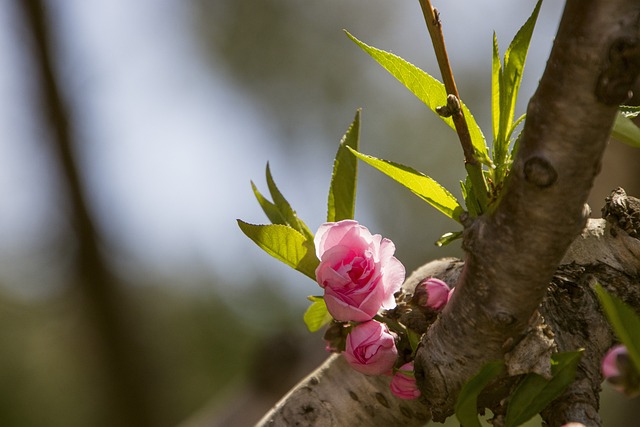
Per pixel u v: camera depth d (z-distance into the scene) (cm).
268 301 432
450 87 99
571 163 94
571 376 98
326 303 102
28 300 451
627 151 137
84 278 364
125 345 364
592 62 92
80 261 365
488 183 100
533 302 97
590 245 105
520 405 98
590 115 93
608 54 92
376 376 106
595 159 94
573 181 94
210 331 432
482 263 97
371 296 101
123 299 367
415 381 102
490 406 101
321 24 487
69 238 365
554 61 93
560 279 104
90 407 445
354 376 107
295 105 485
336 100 488
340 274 101
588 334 103
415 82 101
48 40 356
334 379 108
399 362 103
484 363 99
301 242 103
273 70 485
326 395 107
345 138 106
